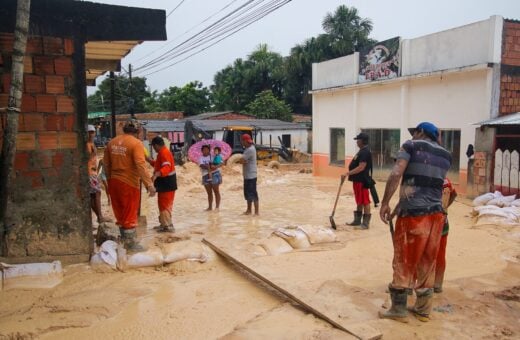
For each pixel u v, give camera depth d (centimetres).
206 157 1038
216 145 1364
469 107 1299
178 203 1173
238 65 4638
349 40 3641
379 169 1727
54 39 557
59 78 563
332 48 3712
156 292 513
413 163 407
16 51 452
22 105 547
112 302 477
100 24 578
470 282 518
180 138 3167
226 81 4712
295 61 3875
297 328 409
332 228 823
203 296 504
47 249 575
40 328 418
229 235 779
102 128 3975
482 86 1253
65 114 570
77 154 580
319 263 607
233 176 1808
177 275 570
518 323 409
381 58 1647
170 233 782
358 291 488
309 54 3794
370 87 1714
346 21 3700
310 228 715
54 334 415
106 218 830
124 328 427
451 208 1073
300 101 4288
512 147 1116
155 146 770
